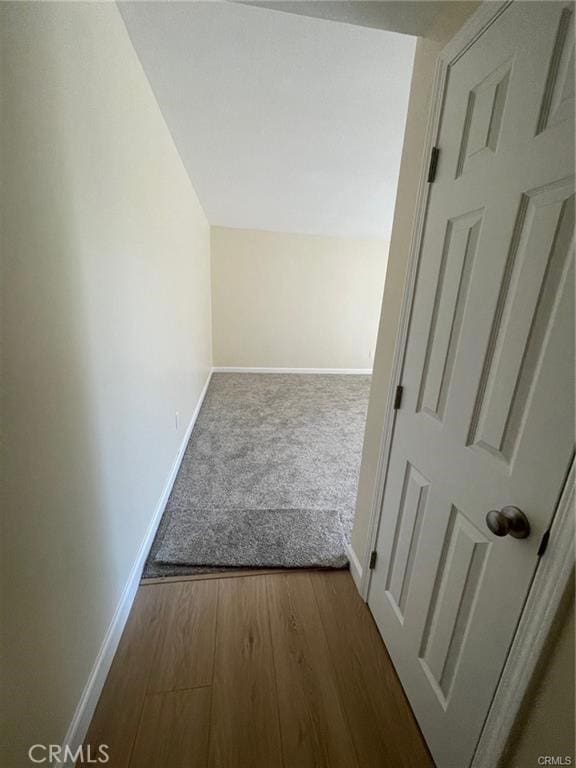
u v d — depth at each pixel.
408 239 1.09
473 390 0.78
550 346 0.59
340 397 4.29
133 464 1.44
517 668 0.63
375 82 1.51
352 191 3.01
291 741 0.97
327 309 5.17
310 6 0.90
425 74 0.99
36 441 0.74
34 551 0.74
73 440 0.91
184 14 1.17
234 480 2.36
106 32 1.09
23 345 0.69
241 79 1.52
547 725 0.57
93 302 1.03
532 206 0.63
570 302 0.56
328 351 5.35
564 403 0.56
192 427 3.15
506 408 0.69
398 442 1.15
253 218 4.11
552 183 0.59
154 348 1.78
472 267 0.79
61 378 0.85
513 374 0.67
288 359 5.30
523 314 0.65
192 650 1.20
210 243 4.60
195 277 3.28
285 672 1.14
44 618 0.78
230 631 1.28
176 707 1.03
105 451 1.13
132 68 1.34
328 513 2.01
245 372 5.25
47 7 0.75
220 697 1.06
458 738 0.81
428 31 0.96
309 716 1.03
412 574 1.05
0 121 0.61
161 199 1.87
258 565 1.59
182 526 1.85
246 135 2.05
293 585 1.50
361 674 1.15
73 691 0.90
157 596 1.42
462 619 0.81
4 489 0.64
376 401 1.32
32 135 0.71
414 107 1.06
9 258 0.64
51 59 0.78
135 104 1.39
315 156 2.31
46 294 0.77
